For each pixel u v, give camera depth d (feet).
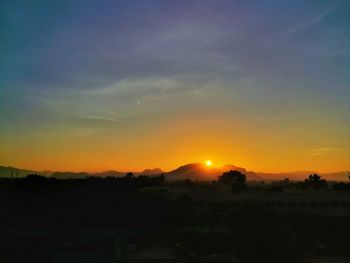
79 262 147.33
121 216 215.31
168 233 195.72
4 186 236.22
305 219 201.67
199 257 149.79
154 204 224.12
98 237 186.80
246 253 143.54
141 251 165.58
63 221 212.64
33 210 217.15
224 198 235.20
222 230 184.34
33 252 157.07
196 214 218.79
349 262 140.97
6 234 186.91
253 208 166.50
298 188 312.91
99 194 231.30
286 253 139.95
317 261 142.72
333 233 179.73
